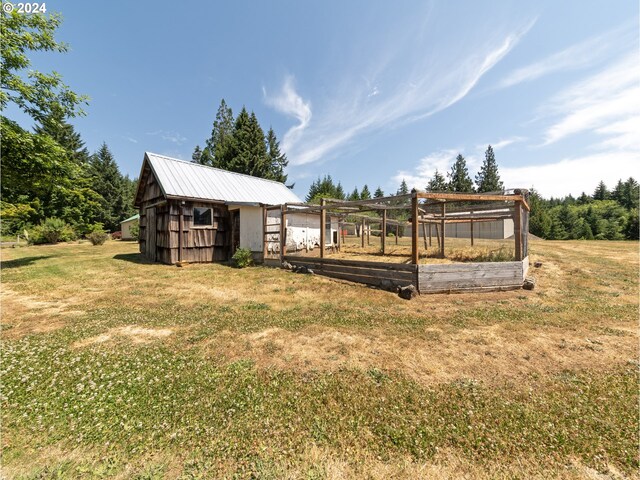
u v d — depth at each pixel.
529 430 2.22
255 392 2.75
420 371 3.17
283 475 1.82
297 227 13.87
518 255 7.31
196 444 2.08
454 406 2.53
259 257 11.95
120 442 2.10
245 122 33.38
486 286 6.91
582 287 7.32
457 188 46.59
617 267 10.02
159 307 5.64
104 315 5.11
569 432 2.20
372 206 11.98
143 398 2.65
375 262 7.55
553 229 30.94
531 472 1.84
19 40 10.56
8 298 6.19
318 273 9.21
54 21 11.45
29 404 2.53
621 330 4.39
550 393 2.74
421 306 5.75
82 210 29.12
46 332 4.29
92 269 10.05
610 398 2.64
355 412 2.45
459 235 25.52
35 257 13.37
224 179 14.64
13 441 2.10
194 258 12.06
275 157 41.56
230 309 5.54
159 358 3.47
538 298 6.33
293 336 4.17
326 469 1.87
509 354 3.59
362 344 3.88
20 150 10.41
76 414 2.41
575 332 4.32
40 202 26.22
